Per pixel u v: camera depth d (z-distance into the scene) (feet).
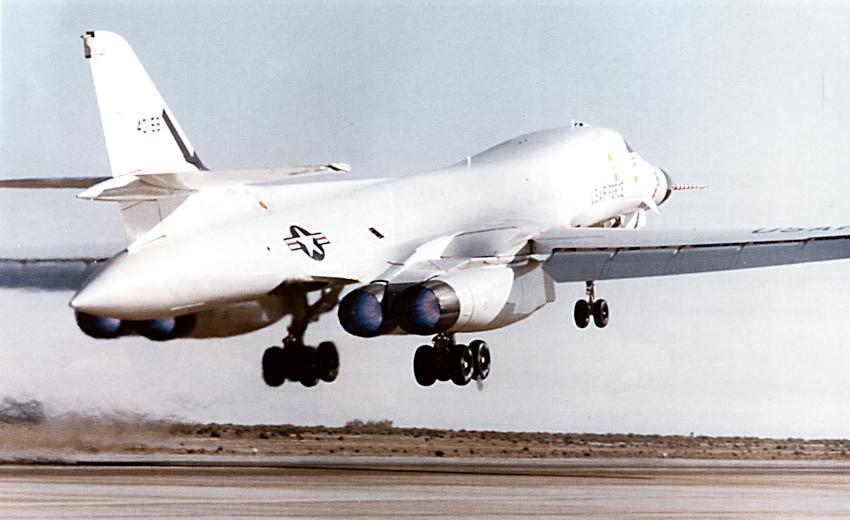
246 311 80.84
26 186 68.33
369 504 57.31
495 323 79.25
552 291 85.05
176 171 70.49
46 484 62.80
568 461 90.48
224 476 68.39
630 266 83.76
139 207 71.31
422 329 74.23
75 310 73.20
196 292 71.20
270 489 62.28
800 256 79.66
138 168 73.36
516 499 60.54
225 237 73.46
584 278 84.64
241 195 77.46
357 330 75.46
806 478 77.10
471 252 83.61
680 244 82.38
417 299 73.67
